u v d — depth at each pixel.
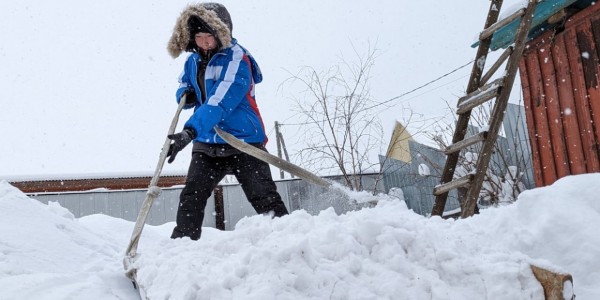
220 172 3.26
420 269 2.02
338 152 11.25
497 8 4.02
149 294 2.12
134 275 2.51
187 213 3.15
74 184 11.91
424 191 12.11
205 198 3.21
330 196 11.80
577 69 5.52
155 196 2.82
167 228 5.54
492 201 8.64
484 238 2.46
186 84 3.46
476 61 3.94
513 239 2.41
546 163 6.04
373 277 1.97
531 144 6.26
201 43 3.28
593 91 5.32
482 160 3.47
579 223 2.35
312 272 1.92
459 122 3.90
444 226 2.60
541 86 6.05
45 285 2.35
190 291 1.89
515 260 2.05
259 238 2.31
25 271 2.54
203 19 3.16
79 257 2.96
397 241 2.08
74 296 2.26
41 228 3.10
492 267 2.00
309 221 2.29
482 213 2.72
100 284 2.48
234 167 3.23
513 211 2.53
